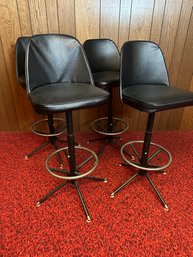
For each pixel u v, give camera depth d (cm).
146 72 142
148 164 165
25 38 164
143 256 104
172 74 213
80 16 184
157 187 149
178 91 125
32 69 118
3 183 152
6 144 204
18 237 113
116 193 143
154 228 119
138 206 133
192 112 232
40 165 173
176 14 188
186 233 116
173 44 200
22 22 182
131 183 153
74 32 190
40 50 121
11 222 121
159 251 106
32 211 129
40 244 109
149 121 133
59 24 185
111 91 167
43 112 99
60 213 128
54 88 120
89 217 124
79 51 132
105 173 164
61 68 131
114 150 195
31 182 153
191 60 207
